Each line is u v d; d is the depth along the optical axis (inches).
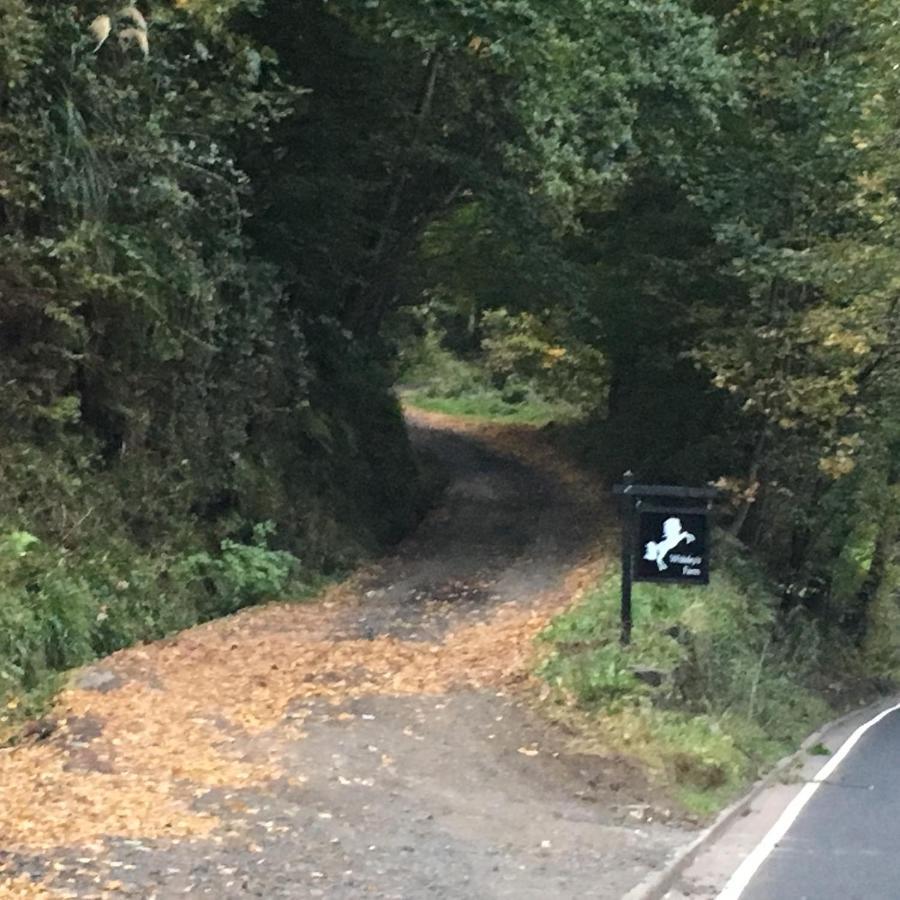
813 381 775.7
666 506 554.6
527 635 589.6
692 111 757.3
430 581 751.1
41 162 501.7
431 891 281.7
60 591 473.7
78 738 372.8
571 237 985.5
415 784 386.6
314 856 297.3
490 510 1042.1
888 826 433.1
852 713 947.3
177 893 255.3
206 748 383.9
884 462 928.9
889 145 762.2
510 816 372.2
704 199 794.8
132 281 543.2
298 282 814.5
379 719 449.7
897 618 1337.4
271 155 764.0
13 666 415.8
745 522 930.7
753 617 771.4
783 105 797.9
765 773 535.8
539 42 658.8
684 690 565.3
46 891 246.4
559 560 819.4
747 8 811.4
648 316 930.7
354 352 968.3
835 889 335.3
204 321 606.9
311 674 498.9
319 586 720.3
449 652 563.2
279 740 405.4
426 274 1133.1
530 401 2048.5
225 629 573.3
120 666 463.8
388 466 1007.6
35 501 521.0
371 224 887.7
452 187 919.7
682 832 389.7
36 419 543.5
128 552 570.3
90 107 534.9
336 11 718.5
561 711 485.1
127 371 589.3
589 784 424.8
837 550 1076.5
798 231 799.1
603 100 716.0
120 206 552.1
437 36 663.8
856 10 783.7
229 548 661.9
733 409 915.4
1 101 494.6
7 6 468.1
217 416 684.1
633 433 1084.5
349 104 819.4
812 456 855.7
